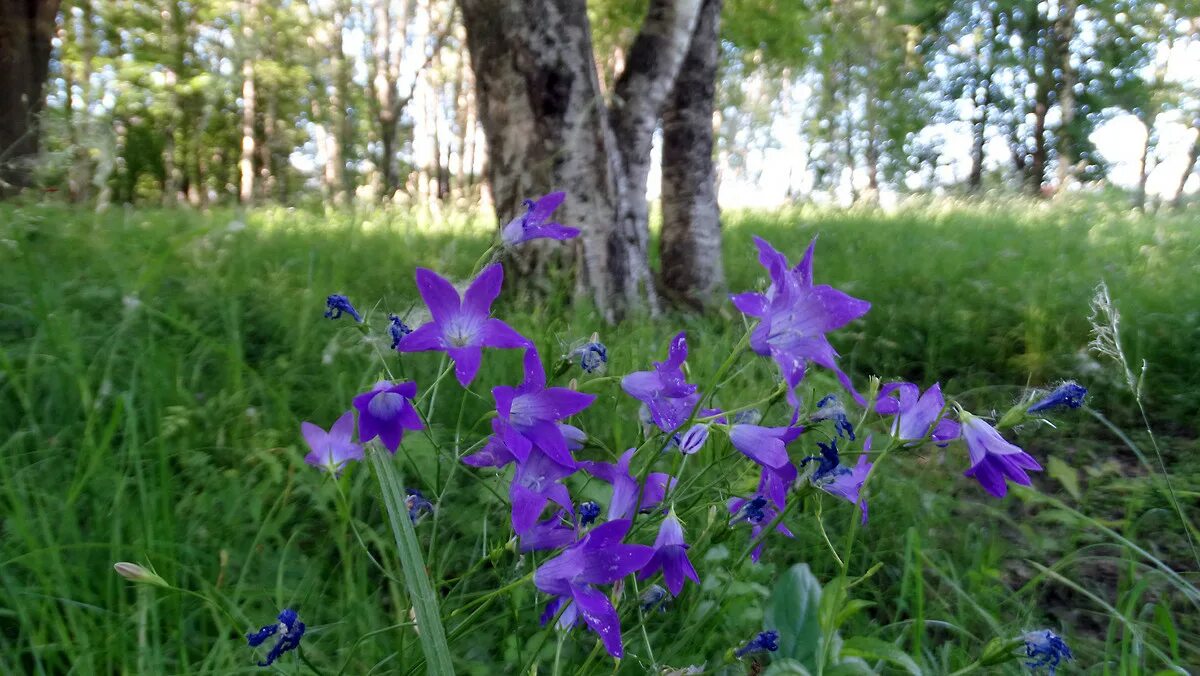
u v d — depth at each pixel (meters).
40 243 4.85
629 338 4.16
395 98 24.62
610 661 1.72
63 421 2.54
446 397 3.08
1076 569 2.79
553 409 1.32
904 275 6.91
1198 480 3.34
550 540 1.39
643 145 5.53
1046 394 1.35
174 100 14.47
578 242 5.12
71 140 6.64
